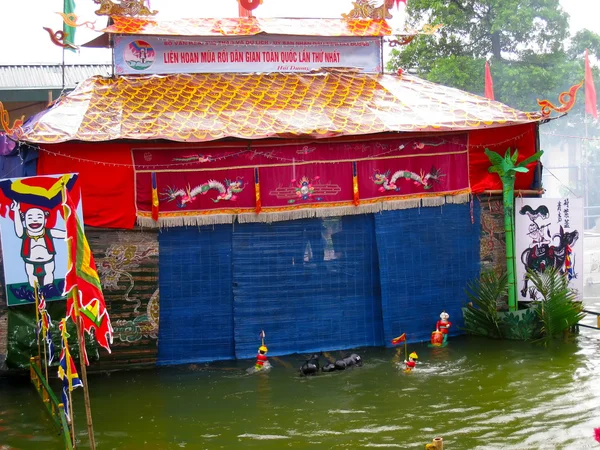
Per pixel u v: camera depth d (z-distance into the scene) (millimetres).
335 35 17406
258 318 15039
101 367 14266
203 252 14734
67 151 13789
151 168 14211
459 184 15906
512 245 15914
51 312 13844
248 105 15586
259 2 17797
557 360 14102
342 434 10750
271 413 11734
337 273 15422
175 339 14688
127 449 10438
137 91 15750
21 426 11484
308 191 14984
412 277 15750
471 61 30281
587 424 10781
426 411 11594
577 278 15922
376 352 15211
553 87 30328
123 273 14266
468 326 16078
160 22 17047
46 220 13148
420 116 15570
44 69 25984
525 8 30188
